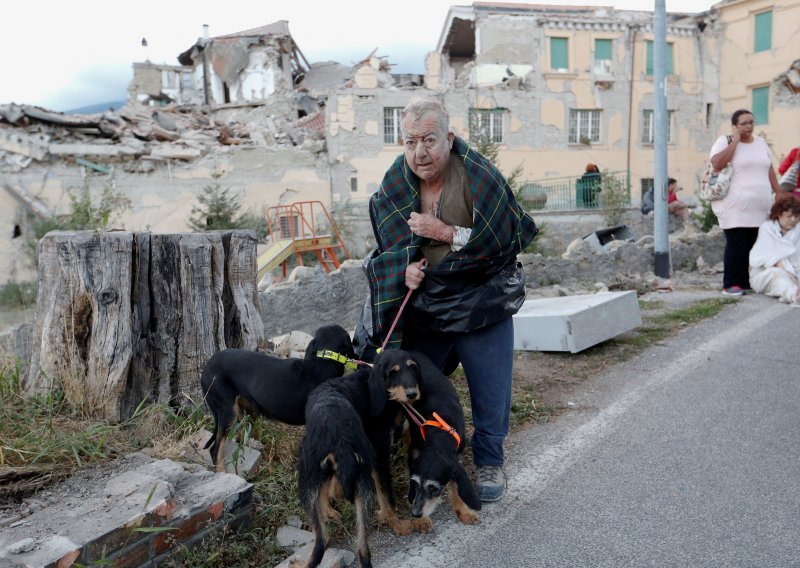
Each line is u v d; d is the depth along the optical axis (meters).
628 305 6.67
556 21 27.81
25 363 4.29
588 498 3.51
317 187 23.45
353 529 3.25
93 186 19.84
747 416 4.55
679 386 5.24
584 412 4.80
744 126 8.24
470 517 3.31
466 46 32.59
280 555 2.97
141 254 3.90
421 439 3.31
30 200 18.95
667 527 3.19
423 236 3.27
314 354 3.56
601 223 21.58
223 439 3.57
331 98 24.14
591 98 28.64
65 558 2.40
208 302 4.13
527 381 5.48
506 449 4.21
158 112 23.73
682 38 30.17
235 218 20.94
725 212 8.61
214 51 31.22
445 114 3.19
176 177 21.03
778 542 3.01
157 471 3.13
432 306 3.40
